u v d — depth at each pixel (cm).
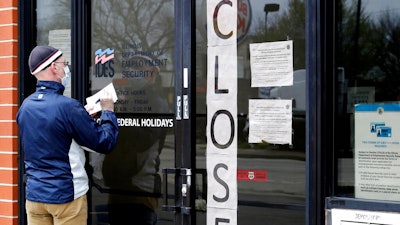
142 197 490
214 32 454
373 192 398
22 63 535
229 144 446
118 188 500
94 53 515
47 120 416
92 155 512
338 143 410
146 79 488
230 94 446
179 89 464
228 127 447
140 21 492
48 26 541
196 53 461
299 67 421
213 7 454
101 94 451
